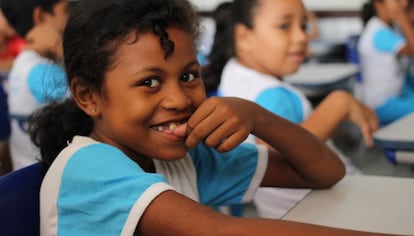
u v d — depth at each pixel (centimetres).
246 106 82
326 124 118
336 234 56
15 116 182
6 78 278
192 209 59
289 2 142
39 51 185
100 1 73
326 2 442
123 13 70
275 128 86
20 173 74
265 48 144
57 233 69
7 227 70
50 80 96
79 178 67
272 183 93
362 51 295
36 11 193
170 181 83
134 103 69
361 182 89
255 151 91
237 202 91
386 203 78
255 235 55
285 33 142
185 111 72
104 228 63
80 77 75
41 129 85
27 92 178
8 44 329
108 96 72
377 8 297
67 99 83
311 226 57
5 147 199
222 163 90
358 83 300
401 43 279
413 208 76
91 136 80
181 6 74
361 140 297
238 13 148
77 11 76
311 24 411
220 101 77
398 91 284
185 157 87
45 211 71
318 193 85
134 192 61
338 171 89
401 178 91
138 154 78
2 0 207
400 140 117
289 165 91
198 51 80
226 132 76
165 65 69
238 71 144
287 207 137
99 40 71
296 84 258
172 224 58
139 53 68
